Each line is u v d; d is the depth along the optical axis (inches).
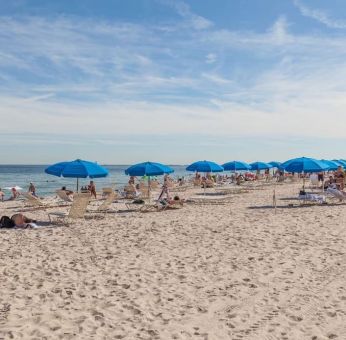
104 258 299.0
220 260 289.9
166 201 621.0
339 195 616.1
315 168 572.1
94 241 361.7
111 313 192.2
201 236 378.0
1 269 268.8
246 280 243.0
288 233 385.1
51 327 174.9
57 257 302.4
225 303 205.3
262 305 202.2
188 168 775.7
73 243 354.0
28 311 193.8
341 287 227.3
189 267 272.5
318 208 569.9
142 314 190.9
